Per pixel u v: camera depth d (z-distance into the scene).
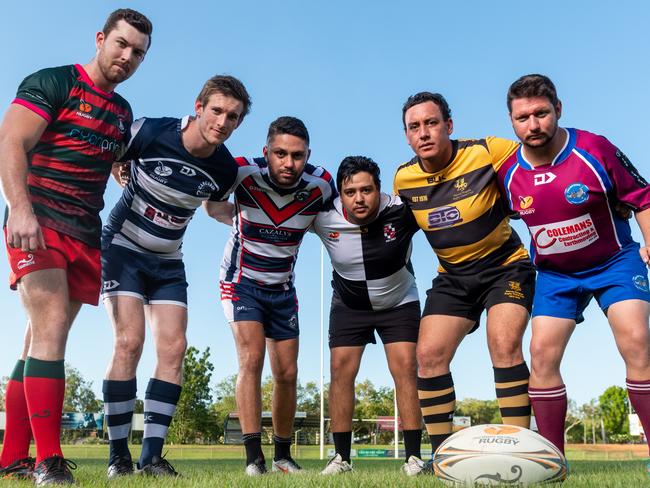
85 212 3.89
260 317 5.27
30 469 3.89
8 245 3.63
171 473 4.34
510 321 4.42
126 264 4.57
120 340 4.45
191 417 49.03
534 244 4.32
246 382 5.09
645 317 3.95
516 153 4.38
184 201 4.68
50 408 3.41
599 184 4.06
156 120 4.60
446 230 4.70
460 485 3.02
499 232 4.67
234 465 7.50
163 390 4.51
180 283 4.79
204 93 4.44
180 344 4.63
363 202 4.92
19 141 3.55
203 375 49.91
